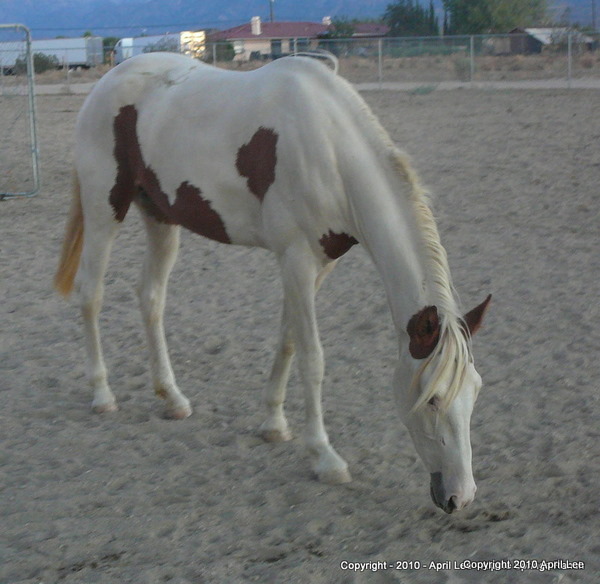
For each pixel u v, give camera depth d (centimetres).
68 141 1598
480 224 901
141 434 449
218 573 315
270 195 381
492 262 764
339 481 392
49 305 670
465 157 1294
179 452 428
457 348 315
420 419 326
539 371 527
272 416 440
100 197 459
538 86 2539
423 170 1209
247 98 396
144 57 462
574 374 519
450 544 337
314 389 392
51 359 557
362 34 5869
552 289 683
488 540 339
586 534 342
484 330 602
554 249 796
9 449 429
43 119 1931
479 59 3266
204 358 561
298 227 376
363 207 358
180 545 339
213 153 405
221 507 371
